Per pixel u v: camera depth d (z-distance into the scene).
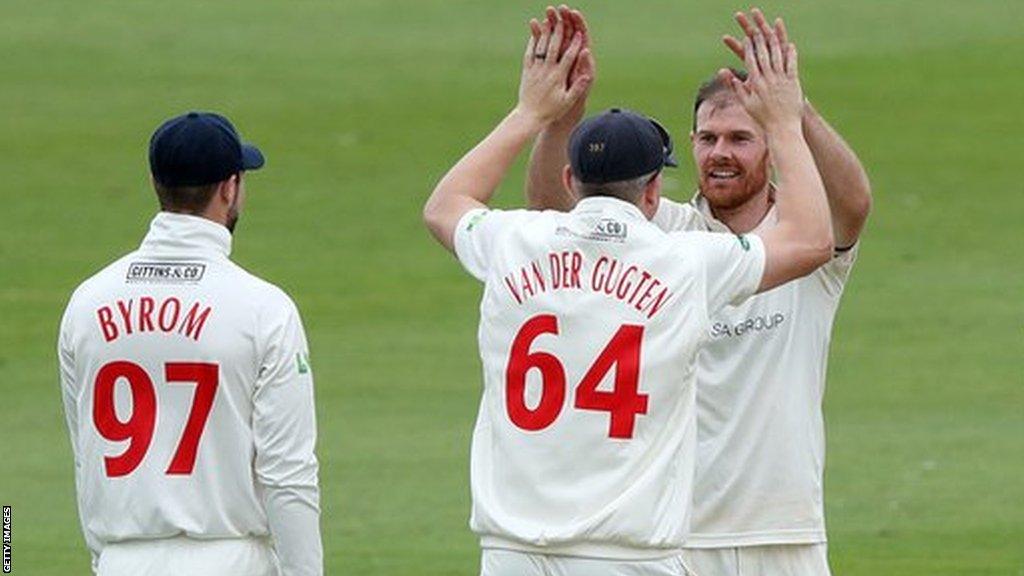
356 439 54.03
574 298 23.58
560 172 26.52
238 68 112.88
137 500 24.16
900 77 110.25
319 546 24.44
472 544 44.38
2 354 64.19
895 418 55.81
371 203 85.62
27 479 50.41
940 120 100.38
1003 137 96.62
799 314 27.42
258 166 25.17
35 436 54.97
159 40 119.75
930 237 78.69
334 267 75.50
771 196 28.33
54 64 113.19
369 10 129.25
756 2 130.62
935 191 86.31
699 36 119.88
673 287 23.56
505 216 24.45
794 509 27.45
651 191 24.22
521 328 23.69
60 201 85.31
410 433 54.66
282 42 119.62
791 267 23.98
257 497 24.36
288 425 24.11
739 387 27.41
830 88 107.69
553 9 25.16
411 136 97.88
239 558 24.28
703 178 28.17
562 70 25.27
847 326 66.06
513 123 25.25
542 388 23.48
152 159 24.55
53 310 69.81
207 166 24.34
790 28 123.25
